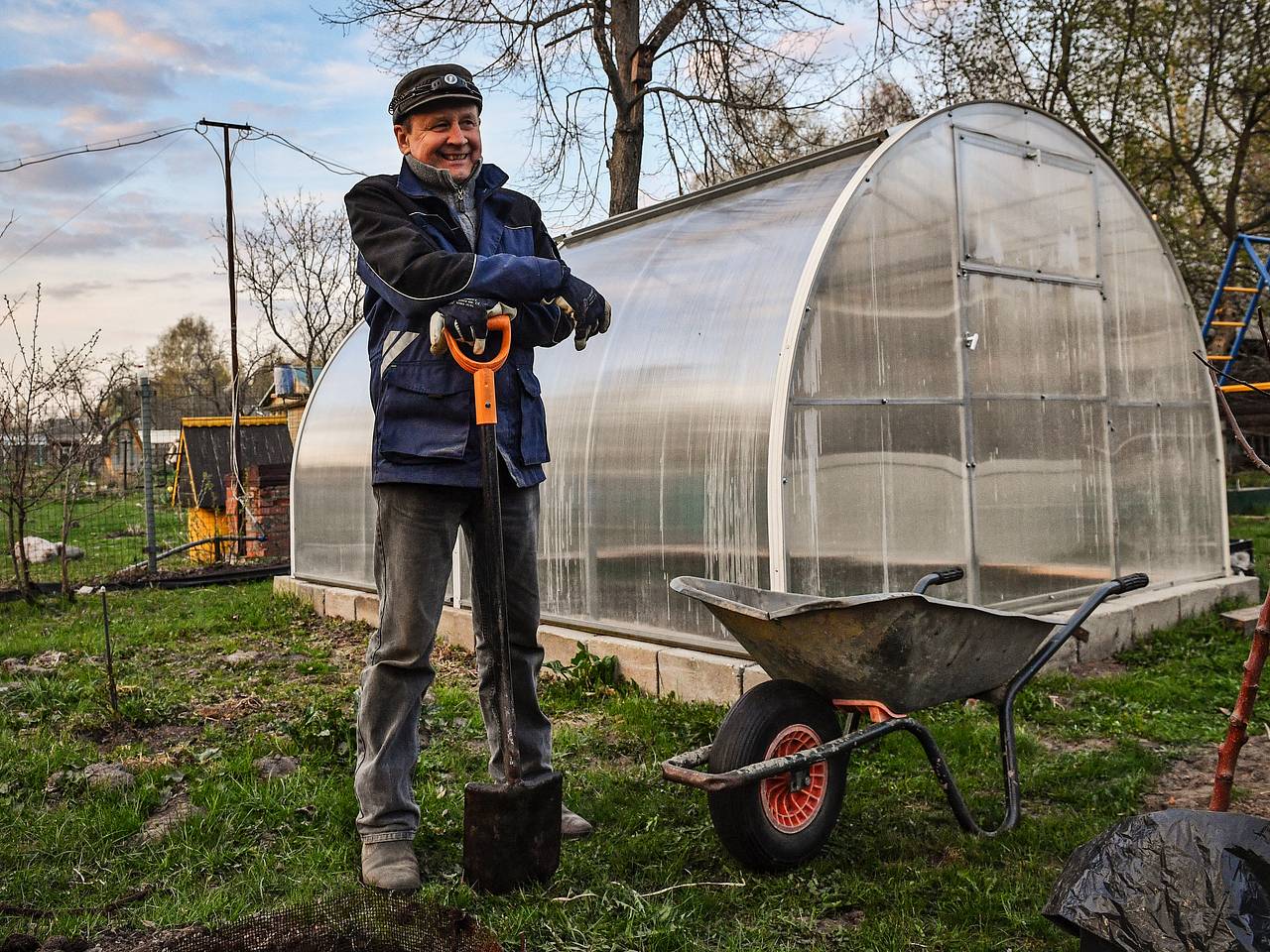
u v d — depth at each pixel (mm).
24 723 5023
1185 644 6293
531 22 15008
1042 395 6410
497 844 2916
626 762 4355
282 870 3230
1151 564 7156
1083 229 6840
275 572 11398
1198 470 7617
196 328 57219
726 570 5230
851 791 3852
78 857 3336
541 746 3346
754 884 3092
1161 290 7430
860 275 5371
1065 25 16875
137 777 4117
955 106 5984
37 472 9984
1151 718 4855
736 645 5184
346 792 3789
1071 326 6680
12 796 3879
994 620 3332
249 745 4566
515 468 3117
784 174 6344
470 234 3152
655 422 5676
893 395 5508
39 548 14500
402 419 3023
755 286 5492
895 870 3156
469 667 6254
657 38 14812
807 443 5062
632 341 6055
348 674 6324
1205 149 18500
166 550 14875
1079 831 3412
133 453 24578
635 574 5762
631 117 15047
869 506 5344
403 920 2326
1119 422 6977
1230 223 17594
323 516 9070
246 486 13383
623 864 3197
